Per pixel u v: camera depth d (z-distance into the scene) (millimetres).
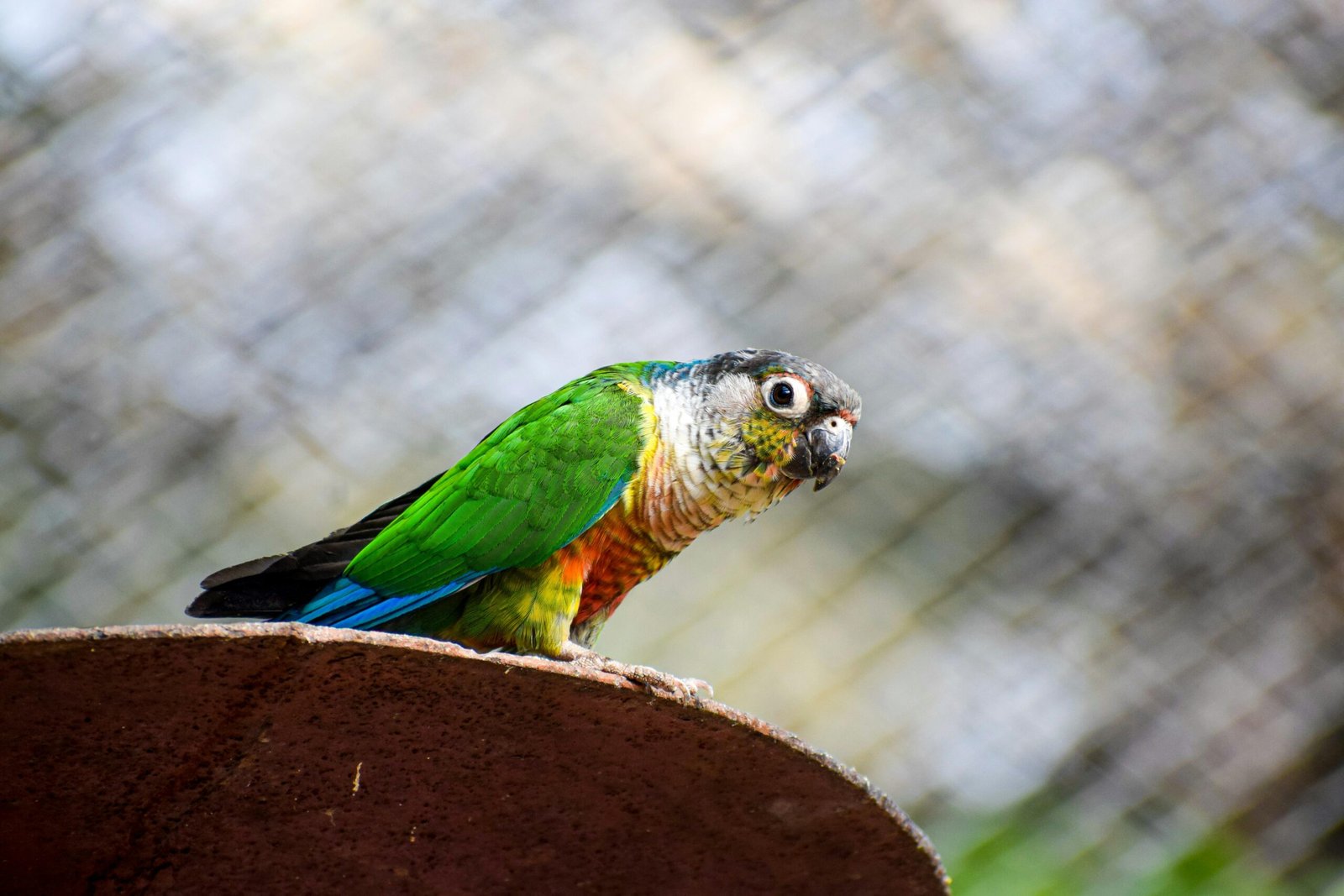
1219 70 10867
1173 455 10297
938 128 9953
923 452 9742
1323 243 10898
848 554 9688
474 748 3525
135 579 8211
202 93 8656
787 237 9477
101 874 3834
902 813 3793
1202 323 10531
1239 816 9930
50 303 8273
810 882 4137
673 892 4230
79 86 8445
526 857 4016
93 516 8203
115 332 8383
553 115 9211
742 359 6031
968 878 8773
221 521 8430
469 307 8891
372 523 5871
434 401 8812
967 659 9578
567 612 5523
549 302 9000
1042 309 10016
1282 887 9648
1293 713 10203
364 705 3311
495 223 9016
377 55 9008
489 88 9148
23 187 8273
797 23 9812
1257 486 10547
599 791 3736
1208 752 9844
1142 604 10016
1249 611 10336
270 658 3084
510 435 5680
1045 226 10148
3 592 7934
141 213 8477
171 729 3283
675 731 3475
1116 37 10594
